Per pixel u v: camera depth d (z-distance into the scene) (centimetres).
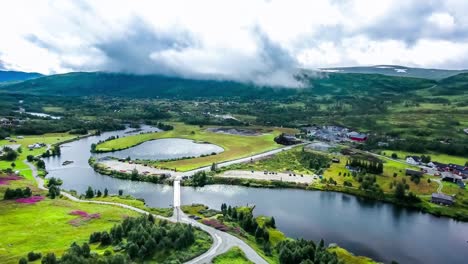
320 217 17838
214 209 17625
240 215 15650
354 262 12975
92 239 12350
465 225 17625
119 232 12350
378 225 17150
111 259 9894
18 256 10850
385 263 13550
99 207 16975
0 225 13862
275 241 14162
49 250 11356
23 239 12444
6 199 17275
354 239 15488
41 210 15900
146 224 12781
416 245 15175
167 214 16212
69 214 15488
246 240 13388
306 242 12825
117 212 16062
